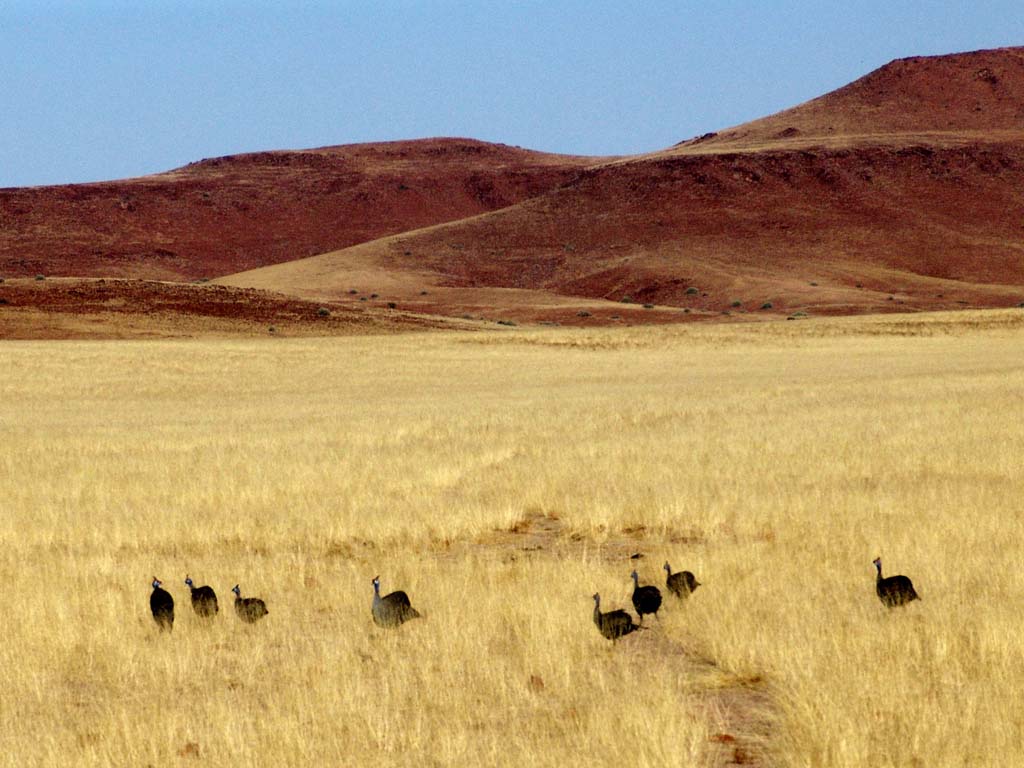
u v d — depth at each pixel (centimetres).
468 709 1653
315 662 1903
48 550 3044
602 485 3878
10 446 5741
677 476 4028
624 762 1404
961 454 4344
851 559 2541
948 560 2467
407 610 2120
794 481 3881
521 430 6016
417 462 4625
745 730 1584
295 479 4225
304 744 1495
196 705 1712
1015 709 1525
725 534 3078
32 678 1877
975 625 1930
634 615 2211
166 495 3959
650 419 6538
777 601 2175
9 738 1586
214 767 1448
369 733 1552
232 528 3266
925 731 1452
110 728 1590
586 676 1811
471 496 3734
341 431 6206
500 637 2023
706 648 1941
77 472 4638
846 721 1480
